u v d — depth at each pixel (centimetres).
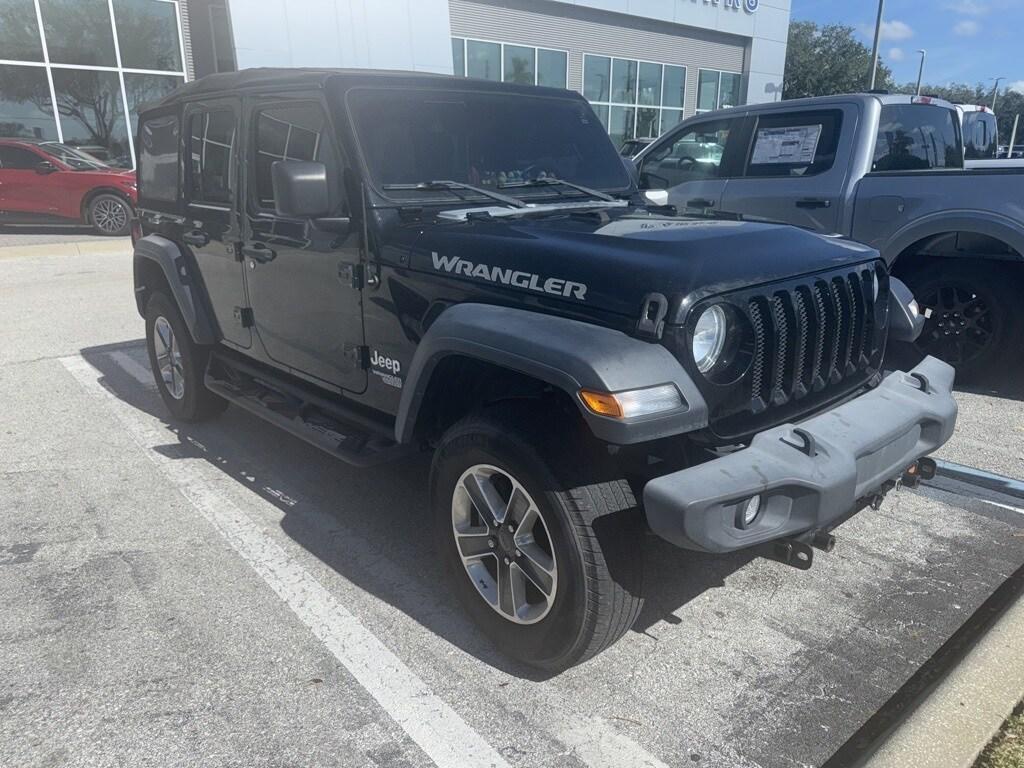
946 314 554
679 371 237
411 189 332
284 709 262
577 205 360
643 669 281
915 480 314
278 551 363
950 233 536
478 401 309
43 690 271
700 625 306
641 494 257
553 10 2211
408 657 288
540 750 244
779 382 269
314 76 344
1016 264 523
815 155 595
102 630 304
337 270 341
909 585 331
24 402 579
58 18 1655
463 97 367
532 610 273
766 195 615
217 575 343
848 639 296
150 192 514
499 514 275
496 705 264
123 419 540
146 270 516
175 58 1800
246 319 423
